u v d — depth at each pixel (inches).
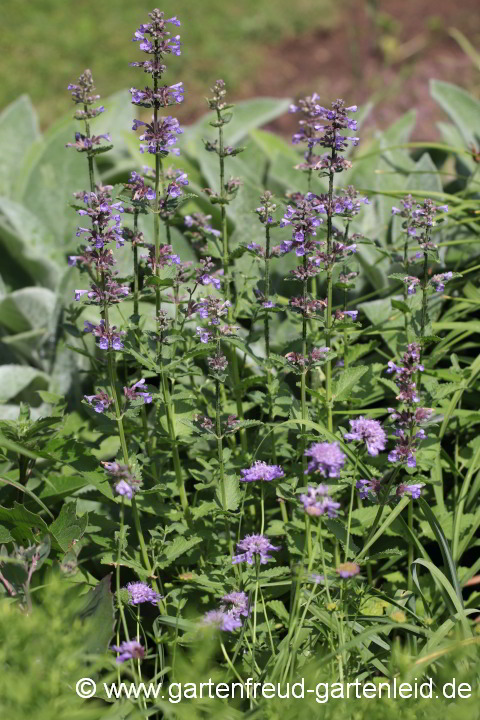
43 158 235.8
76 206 142.6
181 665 129.9
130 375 192.7
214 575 147.6
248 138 268.4
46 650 112.5
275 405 161.0
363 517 156.7
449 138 253.8
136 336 157.5
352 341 183.6
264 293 156.9
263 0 591.8
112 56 523.5
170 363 149.6
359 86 455.8
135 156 228.7
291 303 146.4
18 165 263.9
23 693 102.8
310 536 146.2
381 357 195.8
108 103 250.7
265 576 139.8
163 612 145.4
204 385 178.4
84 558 165.9
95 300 139.6
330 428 157.5
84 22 556.1
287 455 163.3
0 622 113.5
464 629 129.0
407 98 457.4
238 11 577.6
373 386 180.9
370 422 131.0
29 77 504.4
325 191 219.8
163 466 176.7
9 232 212.2
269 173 229.8
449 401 175.5
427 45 520.1
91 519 158.9
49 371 210.2
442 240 212.4
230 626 128.3
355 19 563.5
